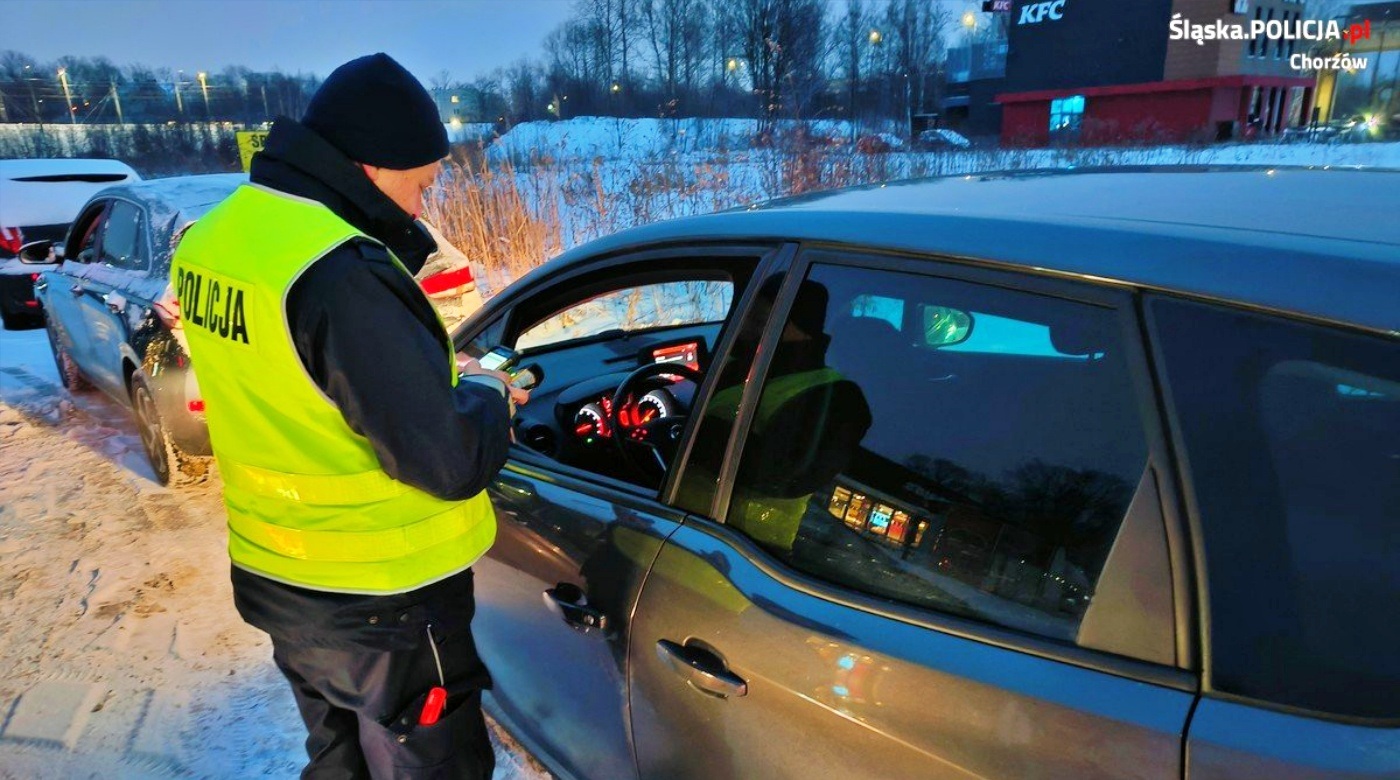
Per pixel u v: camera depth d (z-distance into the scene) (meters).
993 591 1.17
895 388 1.35
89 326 4.94
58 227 8.08
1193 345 1.02
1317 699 0.89
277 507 1.44
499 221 8.20
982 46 46.12
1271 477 0.95
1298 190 1.33
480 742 1.70
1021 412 1.19
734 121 14.38
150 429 4.36
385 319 1.28
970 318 1.27
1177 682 0.97
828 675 1.25
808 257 1.48
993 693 1.09
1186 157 15.80
